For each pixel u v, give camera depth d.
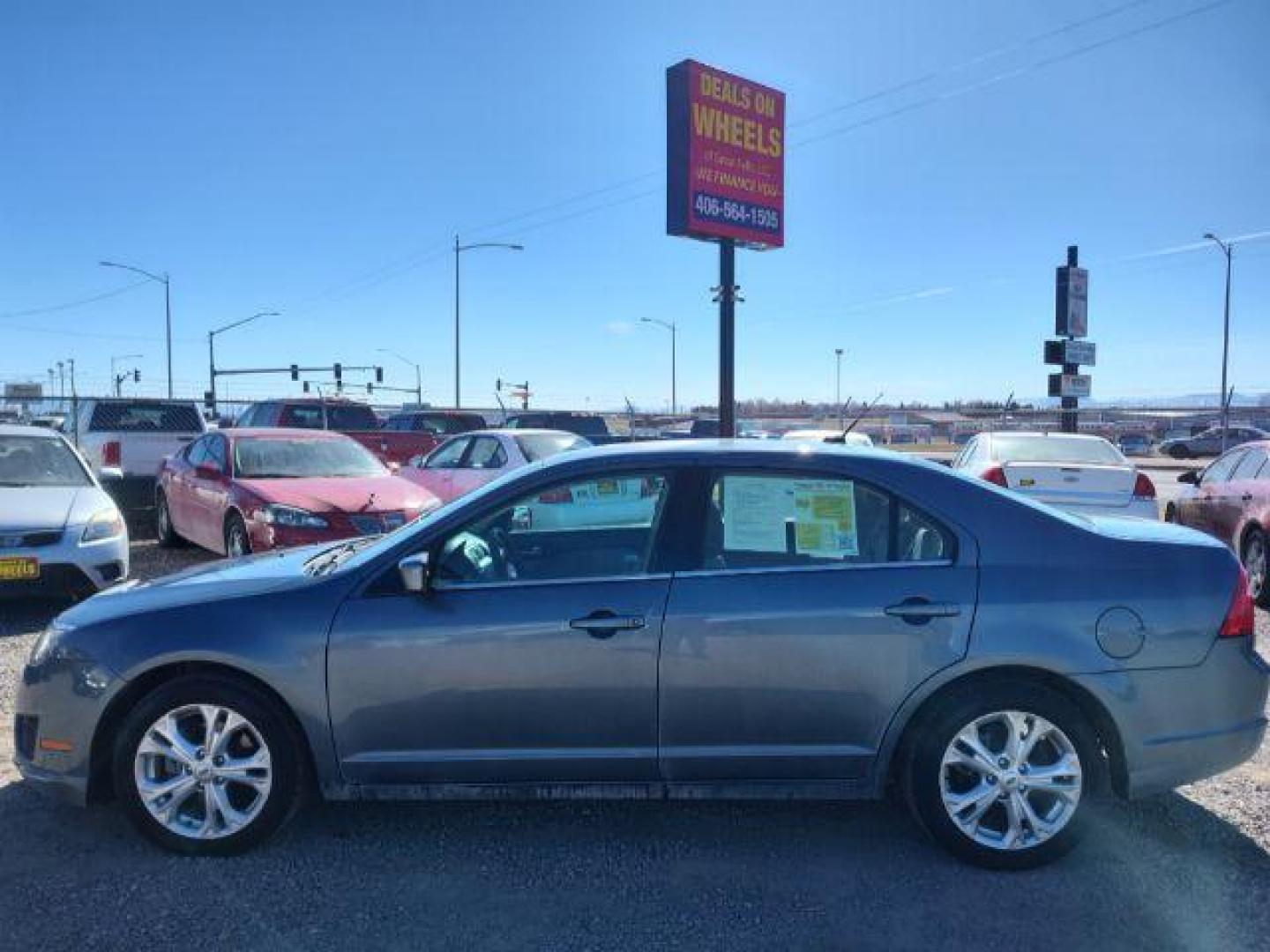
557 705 3.74
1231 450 10.28
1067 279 21.41
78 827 4.08
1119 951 3.19
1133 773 3.69
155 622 3.82
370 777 3.81
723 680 3.70
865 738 3.72
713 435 26.62
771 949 3.21
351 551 4.39
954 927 3.33
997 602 3.68
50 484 8.53
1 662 6.54
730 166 19.27
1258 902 3.50
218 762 3.81
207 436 10.98
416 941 3.25
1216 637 3.72
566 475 3.97
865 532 3.82
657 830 4.09
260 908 3.45
